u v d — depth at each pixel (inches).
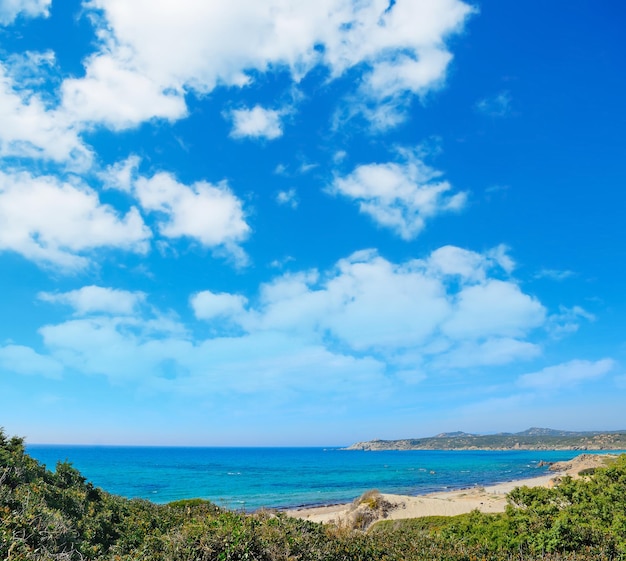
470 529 510.6
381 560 334.3
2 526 247.4
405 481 3070.9
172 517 451.8
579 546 436.5
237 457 7844.5
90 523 361.1
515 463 5383.9
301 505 1895.9
